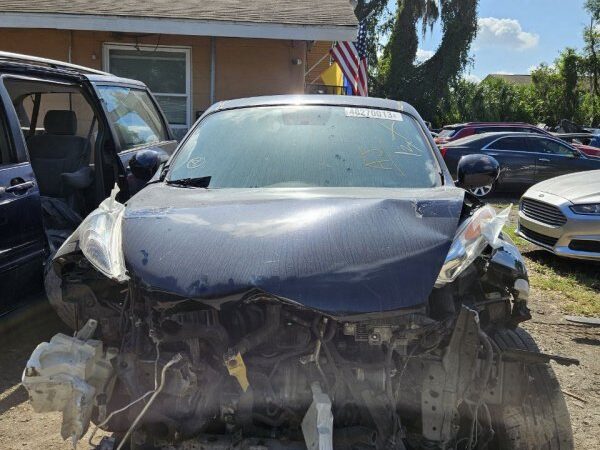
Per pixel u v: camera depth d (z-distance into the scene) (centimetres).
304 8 1197
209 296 217
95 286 267
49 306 436
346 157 334
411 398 237
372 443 224
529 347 273
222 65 1180
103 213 277
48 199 513
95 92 511
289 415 227
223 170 330
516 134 1373
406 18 4009
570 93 4738
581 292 621
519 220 790
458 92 4338
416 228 250
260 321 229
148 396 228
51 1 1123
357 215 256
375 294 220
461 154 1334
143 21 1081
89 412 229
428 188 312
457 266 232
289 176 321
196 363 225
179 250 237
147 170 380
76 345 236
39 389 227
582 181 755
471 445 242
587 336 498
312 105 381
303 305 215
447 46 4012
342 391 227
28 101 566
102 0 1149
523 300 265
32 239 406
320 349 228
